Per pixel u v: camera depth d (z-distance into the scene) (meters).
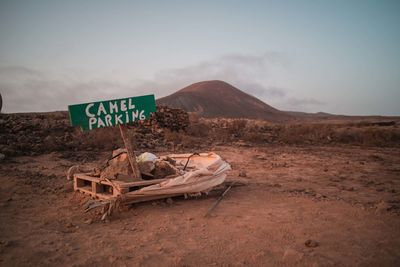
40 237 4.09
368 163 11.03
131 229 4.38
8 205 5.39
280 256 3.55
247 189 6.61
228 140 16.62
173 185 5.38
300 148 15.27
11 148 10.34
